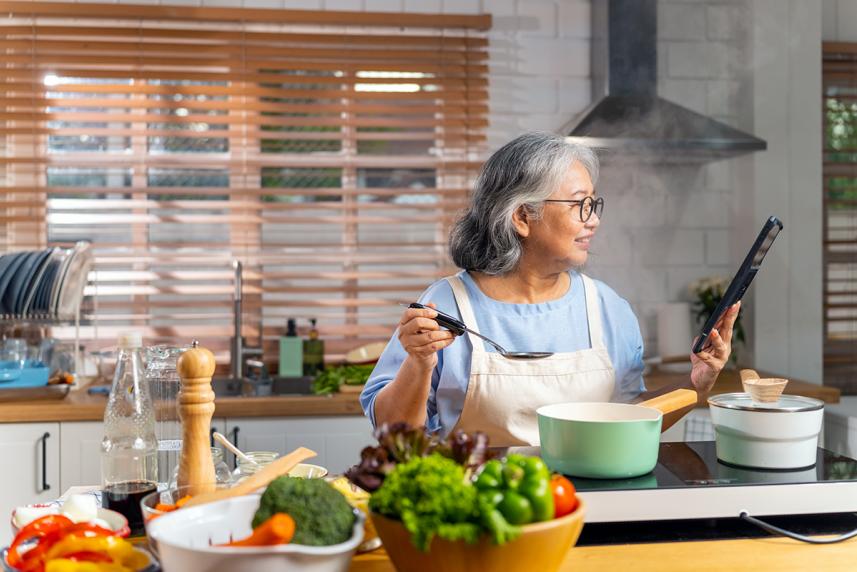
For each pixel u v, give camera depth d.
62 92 3.49
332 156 3.69
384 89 3.62
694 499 1.27
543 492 0.95
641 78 3.51
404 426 1.05
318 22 3.57
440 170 3.72
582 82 3.74
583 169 1.89
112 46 3.45
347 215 3.69
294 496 1.00
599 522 1.31
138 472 1.37
